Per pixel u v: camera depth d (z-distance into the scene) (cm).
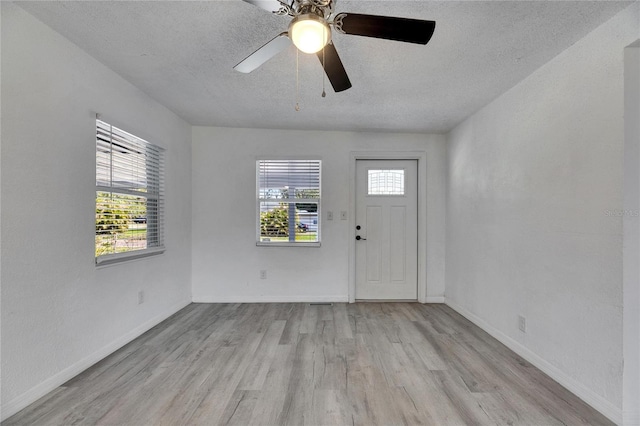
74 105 212
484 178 306
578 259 194
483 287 306
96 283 233
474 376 215
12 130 171
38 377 186
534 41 196
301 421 168
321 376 214
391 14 173
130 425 164
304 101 304
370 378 212
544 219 224
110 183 253
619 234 169
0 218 166
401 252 412
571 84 200
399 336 287
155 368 224
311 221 408
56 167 198
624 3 162
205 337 282
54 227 197
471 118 334
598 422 169
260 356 244
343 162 402
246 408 179
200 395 191
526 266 243
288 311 362
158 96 296
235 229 399
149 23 186
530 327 237
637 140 168
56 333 198
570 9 167
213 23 185
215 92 285
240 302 398
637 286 167
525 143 245
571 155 200
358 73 242
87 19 183
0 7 166
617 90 170
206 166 396
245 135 399
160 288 323
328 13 146
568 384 200
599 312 180
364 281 412
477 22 178
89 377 211
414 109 319
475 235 323
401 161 412
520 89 253
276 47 164
